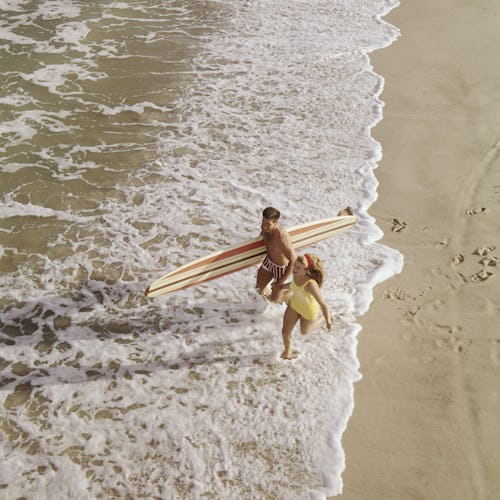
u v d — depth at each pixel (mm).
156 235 9633
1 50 15391
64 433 6688
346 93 13477
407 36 16047
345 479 6141
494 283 8414
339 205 10109
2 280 8797
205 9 18031
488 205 9891
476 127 12000
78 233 9688
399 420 6719
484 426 6605
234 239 9500
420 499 5941
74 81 14109
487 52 14945
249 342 7777
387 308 8156
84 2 18406
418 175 10727
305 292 6934
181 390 7168
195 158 11477
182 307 8352
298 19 17281
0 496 6043
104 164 11352
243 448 6469
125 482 6172
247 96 13484
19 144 11883
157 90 13781
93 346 7797
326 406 6887
